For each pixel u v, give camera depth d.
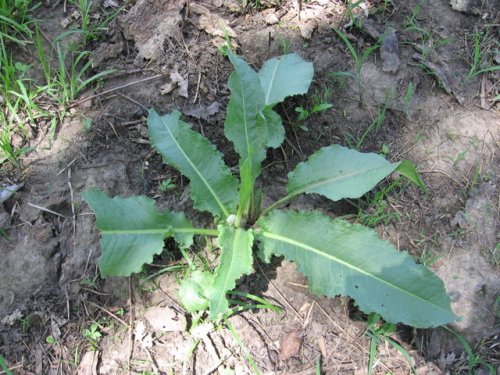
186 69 0.59
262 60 0.60
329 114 0.58
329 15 0.63
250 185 0.46
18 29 0.59
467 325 0.50
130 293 0.50
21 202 0.52
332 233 0.47
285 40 0.61
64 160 0.54
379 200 0.54
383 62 0.60
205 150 0.51
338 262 0.47
